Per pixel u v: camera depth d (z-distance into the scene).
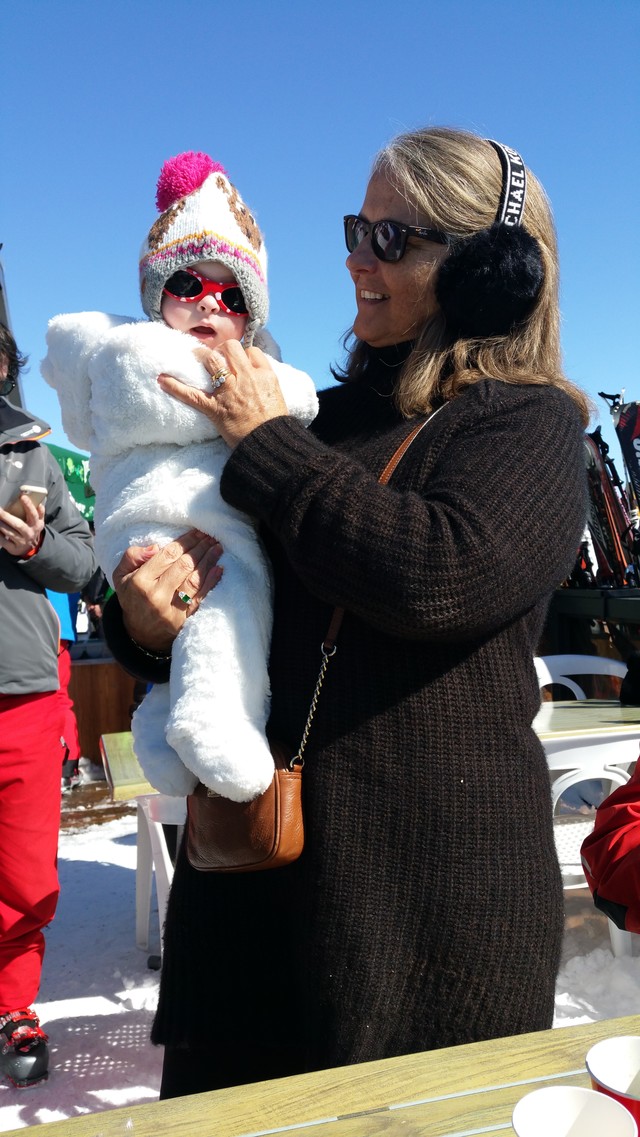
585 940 3.12
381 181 1.38
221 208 1.39
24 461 2.53
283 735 1.21
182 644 1.20
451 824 1.12
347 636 1.18
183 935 1.31
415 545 1.06
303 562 1.12
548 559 1.11
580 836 3.14
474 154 1.34
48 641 2.47
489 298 1.27
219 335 1.41
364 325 1.42
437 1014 1.11
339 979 1.12
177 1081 1.32
